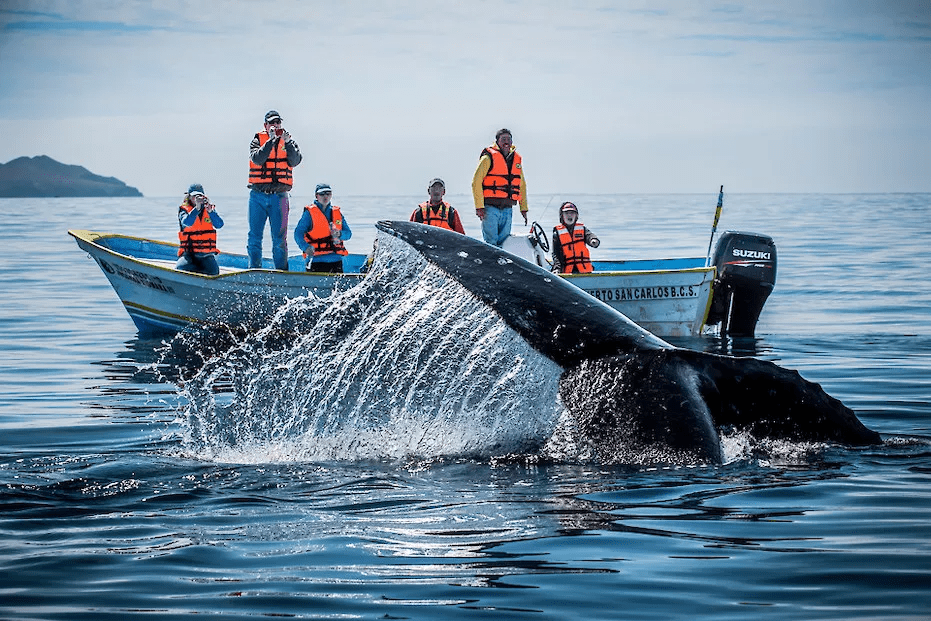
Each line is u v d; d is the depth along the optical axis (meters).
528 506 10.05
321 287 25.12
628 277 25.92
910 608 7.96
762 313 30.19
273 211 27.33
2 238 72.50
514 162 27.17
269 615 7.93
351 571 8.70
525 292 10.82
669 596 8.21
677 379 10.29
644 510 9.91
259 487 10.87
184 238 27.30
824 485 10.59
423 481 10.88
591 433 10.62
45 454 13.15
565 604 8.08
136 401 17.31
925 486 10.64
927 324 27.23
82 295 35.44
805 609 7.97
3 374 20.45
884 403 16.11
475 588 8.36
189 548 9.22
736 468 10.41
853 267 44.69
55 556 9.05
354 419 12.16
